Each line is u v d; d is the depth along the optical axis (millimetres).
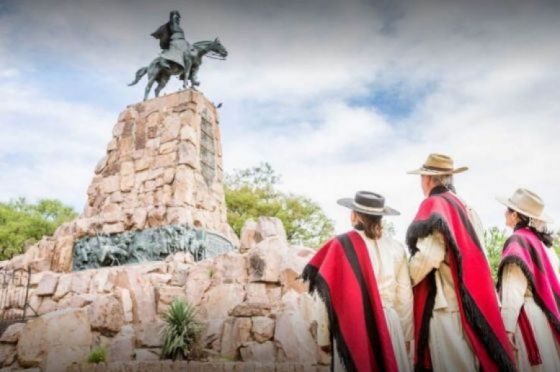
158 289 14320
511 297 5090
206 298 14484
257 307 11961
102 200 21609
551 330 5137
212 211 21625
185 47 23391
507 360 4070
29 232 46094
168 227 18625
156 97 23031
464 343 4301
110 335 12211
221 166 23875
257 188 43531
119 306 12617
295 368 9992
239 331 11680
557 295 5477
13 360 10367
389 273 4465
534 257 5375
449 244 4438
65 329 10641
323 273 4379
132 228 19516
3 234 44250
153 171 21078
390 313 4332
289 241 42219
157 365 10281
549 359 5020
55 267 19656
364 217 4617
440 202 4641
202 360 11336
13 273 17422
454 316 4426
